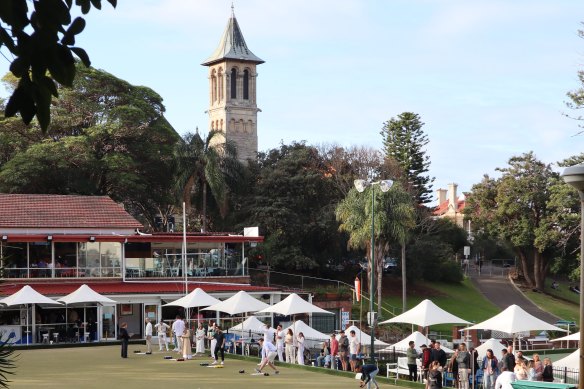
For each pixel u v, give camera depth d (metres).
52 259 63.94
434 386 33.59
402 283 90.56
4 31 6.16
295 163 90.81
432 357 38.16
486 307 96.44
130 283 66.25
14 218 64.56
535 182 104.75
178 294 64.12
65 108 87.25
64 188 82.25
